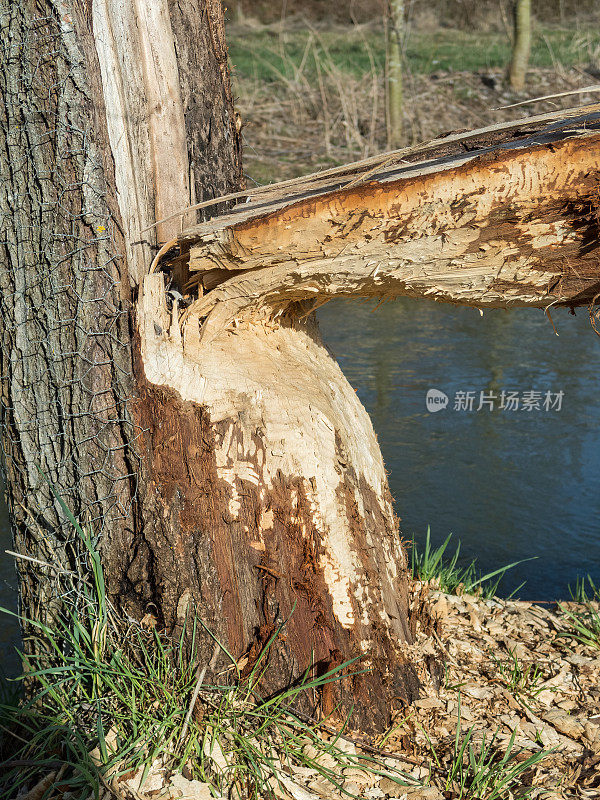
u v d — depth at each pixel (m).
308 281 2.43
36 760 2.30
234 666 2.47
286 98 13.82
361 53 16.34
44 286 2.44
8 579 4.33
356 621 2.57
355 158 11.45
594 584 4.39
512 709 2.75
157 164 2.64
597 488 5.42
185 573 2.46
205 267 2.43
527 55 13.77
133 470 2.47
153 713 2.40
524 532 4.90
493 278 2.30
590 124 2.37
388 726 2.59
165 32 2.63
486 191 2.16
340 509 2.59
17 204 2.43
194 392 2.47
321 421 2.62
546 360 7.61
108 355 2.45
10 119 2.39
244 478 2.49
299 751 2.38
